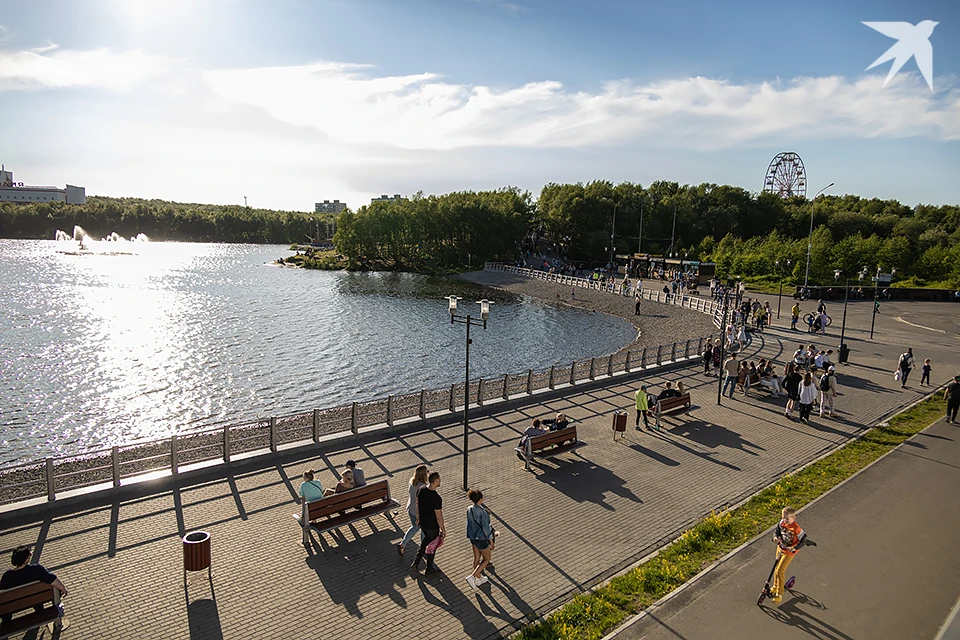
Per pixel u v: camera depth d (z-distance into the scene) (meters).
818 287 62.94
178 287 80.19
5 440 25.80
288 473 15.27
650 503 14.30
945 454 17.81
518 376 23.39
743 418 21.42
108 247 171.88
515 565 11.45
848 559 11.77
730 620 9.77
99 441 25.81
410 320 56.53
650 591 10.60
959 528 13.12
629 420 20.92
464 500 14.20
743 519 13.42
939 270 82.44
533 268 102.81
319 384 34.44
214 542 11.92
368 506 13.29
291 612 9.84
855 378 27.98
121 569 10.87
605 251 110.62
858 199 146.38
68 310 58.38
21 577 8.88
